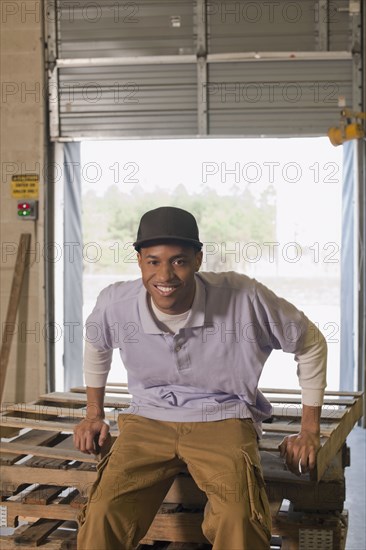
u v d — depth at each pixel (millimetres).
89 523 2320
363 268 6301
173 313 2512
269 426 3045
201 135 6445
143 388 2740
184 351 2557
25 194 6516
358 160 6281
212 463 2410
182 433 2557
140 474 2457
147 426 2611
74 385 6809
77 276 6785
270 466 2730
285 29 6305
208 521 2320
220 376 2602
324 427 2842
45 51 6523
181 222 2416
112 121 6535
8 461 2875
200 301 2506
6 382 6625
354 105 6293
